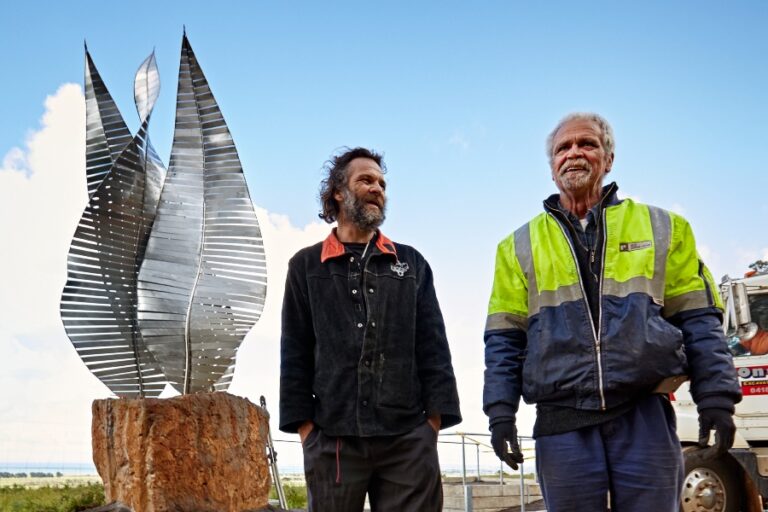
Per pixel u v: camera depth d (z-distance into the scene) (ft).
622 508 9.33
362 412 10.66
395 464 10.69
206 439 13.28
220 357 14.56
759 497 22.36
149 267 14.48
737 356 24.14
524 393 10.11
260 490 14.42
